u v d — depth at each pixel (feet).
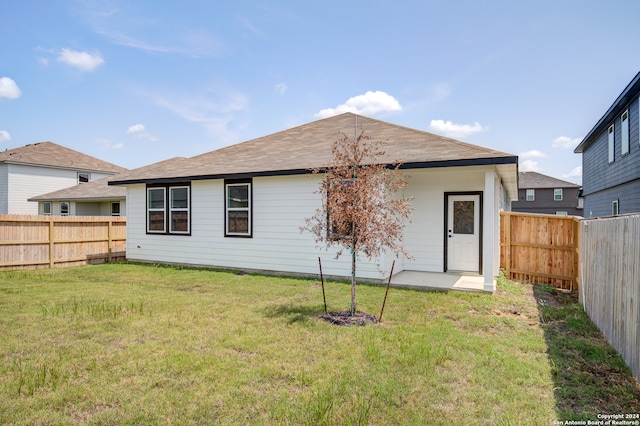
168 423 9.70
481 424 9.72
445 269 32.76
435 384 11.88
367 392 11.33
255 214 34.99
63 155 99.19
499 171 28.68
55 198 76.18
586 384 12.02
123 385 11.76
